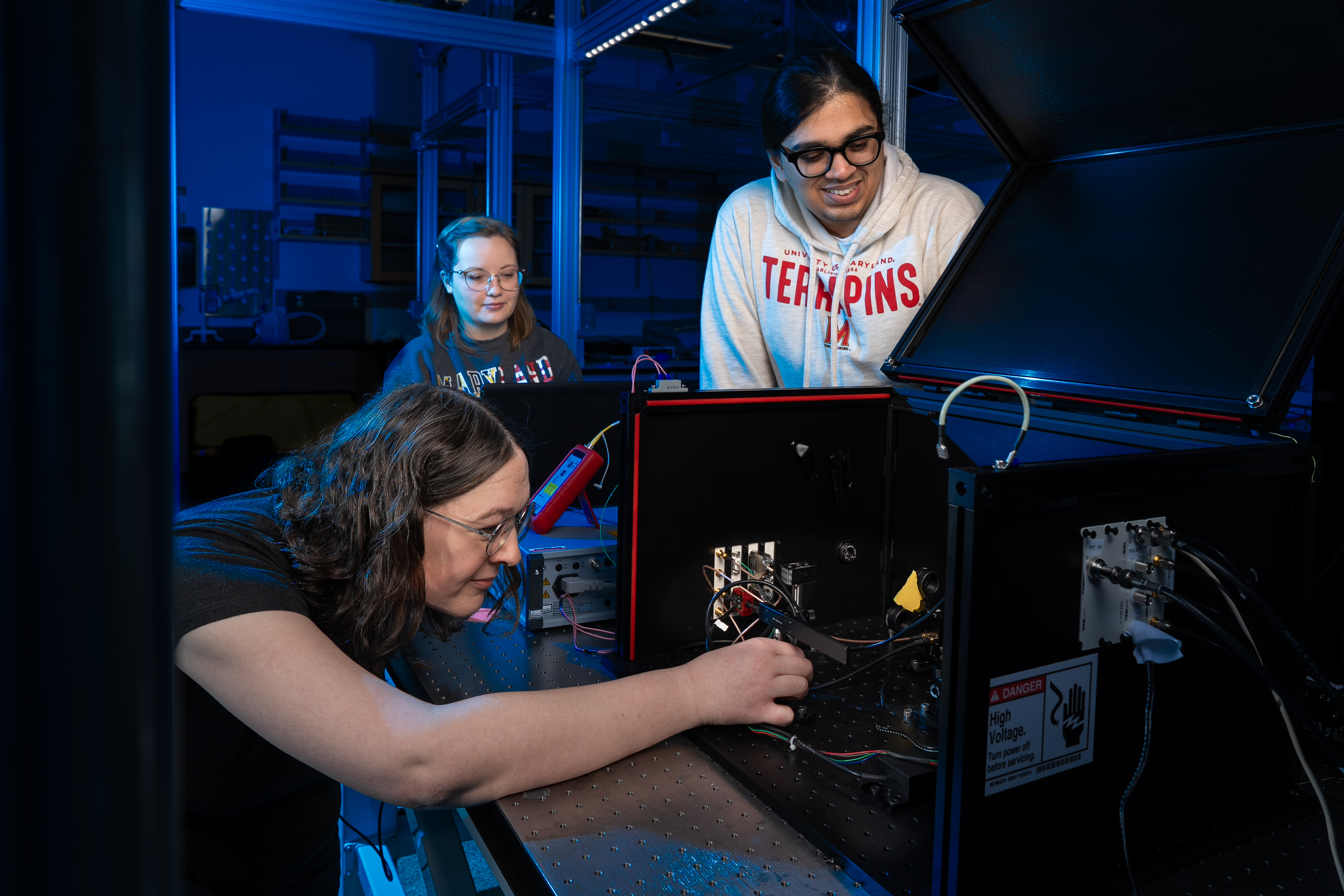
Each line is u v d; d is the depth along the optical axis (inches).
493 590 51.6
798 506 51.2
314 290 246.7
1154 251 42.8
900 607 50.8
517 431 52.1
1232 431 35.4
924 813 33.1
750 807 33.8
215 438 201.6
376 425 34.5
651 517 46.6
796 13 127.8
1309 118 39.1
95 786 7.5
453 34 133.7
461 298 90.3
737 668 39.4
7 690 7.2
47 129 6.7
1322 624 39.8
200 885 40.2
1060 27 41.6
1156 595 30.2
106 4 6.8
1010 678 27.9
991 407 45.4
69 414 7.0
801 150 52.5
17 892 7.4
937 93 152.2
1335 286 34.4
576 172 144.9
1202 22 37.1
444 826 43.5
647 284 266.2
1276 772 35.1
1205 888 29.6
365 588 33.0
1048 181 51.6
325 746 29.5
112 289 7.1
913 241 56.8
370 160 239.1
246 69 235.8
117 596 7.4
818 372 61.1
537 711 34.0
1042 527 28.0
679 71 160.9
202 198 233.8
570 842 31.0
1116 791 31.1
